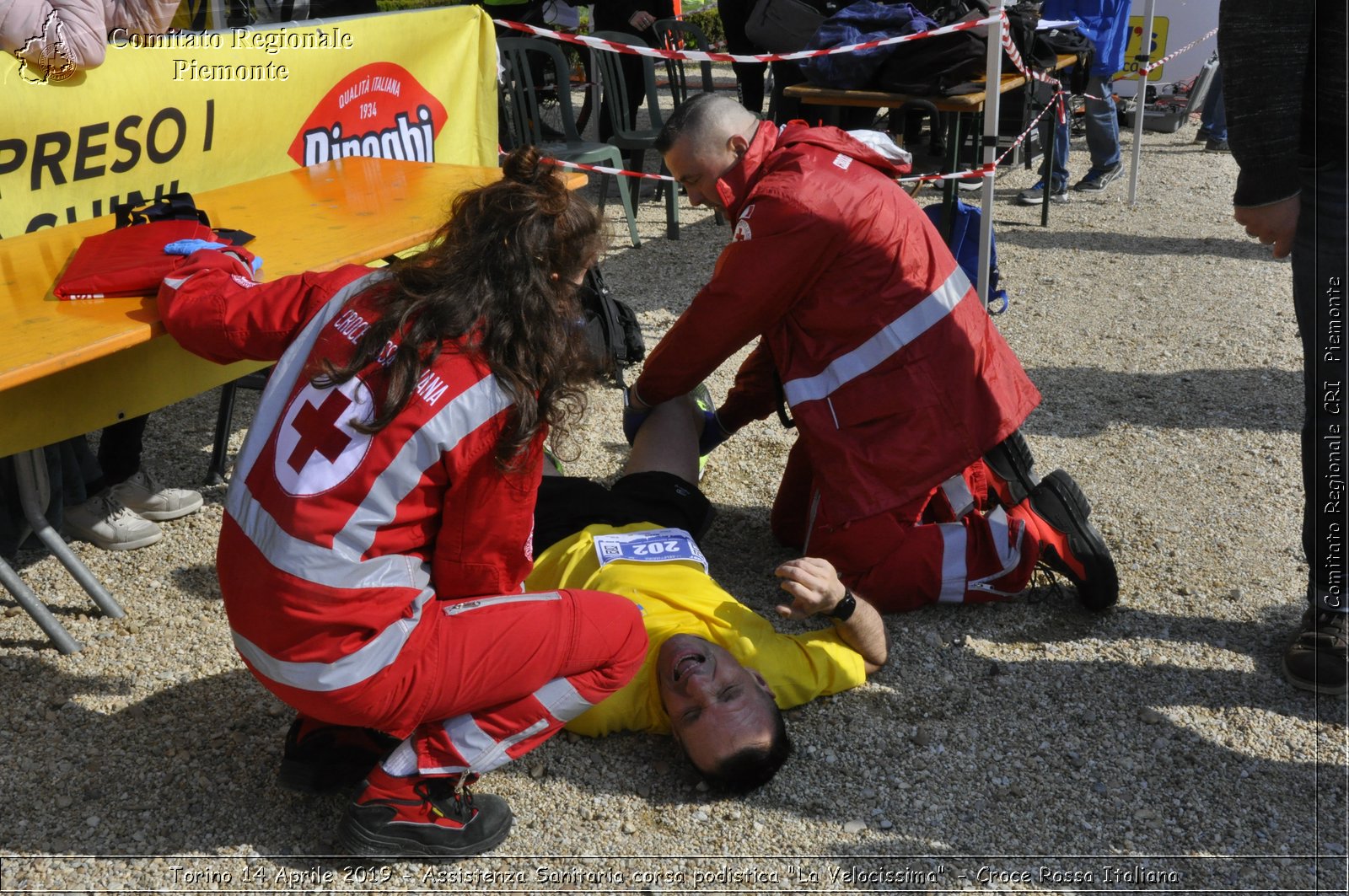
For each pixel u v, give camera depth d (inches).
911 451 112.5
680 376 117.9
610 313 177.6
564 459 139.1
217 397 178.4
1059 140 288.0
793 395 114.8
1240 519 142.2
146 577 127.4
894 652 115.2
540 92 329.4
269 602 73.5
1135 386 184.7
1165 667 113.1
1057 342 204.1
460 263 72.5
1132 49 373.4
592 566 110.5
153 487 139.3
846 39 211.3
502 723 83.2
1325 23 94.3
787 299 111.0
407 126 172.9
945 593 118.6
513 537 78.3
